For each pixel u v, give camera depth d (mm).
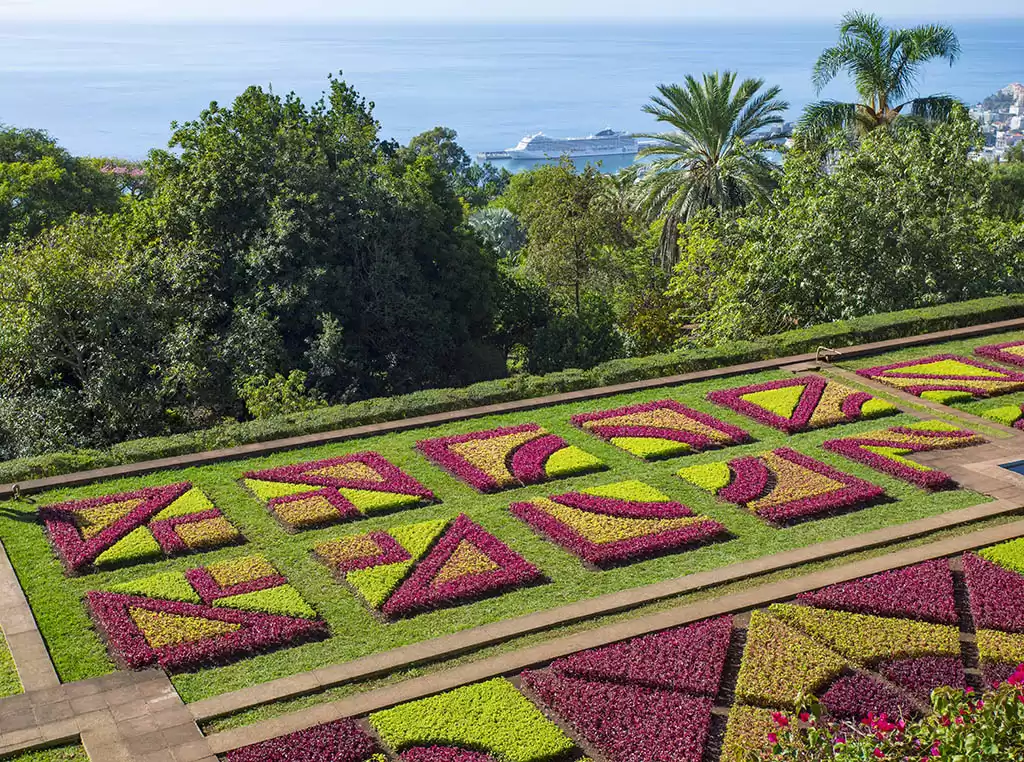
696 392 22453
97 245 30109
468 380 37875
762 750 10180
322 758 10359
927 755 7992
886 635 12359
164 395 28766
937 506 16453
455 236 37500
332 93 38000
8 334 26828
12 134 50500
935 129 31125
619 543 15203
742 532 15766
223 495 17531
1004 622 12570
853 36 38031
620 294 42000
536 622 13195
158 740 10820
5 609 13812
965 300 29000
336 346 30969
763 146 41438
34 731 11023
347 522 16453
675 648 12211
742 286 31016
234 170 32812
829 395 21641
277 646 12938
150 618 13336
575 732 10984
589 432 20172
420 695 11539
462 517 16281
